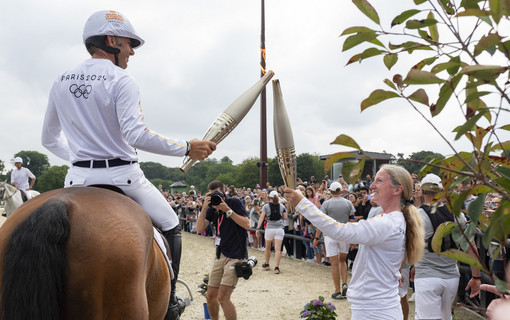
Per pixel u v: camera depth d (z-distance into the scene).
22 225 1.92
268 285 8.50
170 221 3.01
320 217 2.64
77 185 2.59
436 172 1.48
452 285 4.10
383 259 2.72
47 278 1.83
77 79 2.61
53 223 1.90
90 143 2.63
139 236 2.16
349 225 2.65
